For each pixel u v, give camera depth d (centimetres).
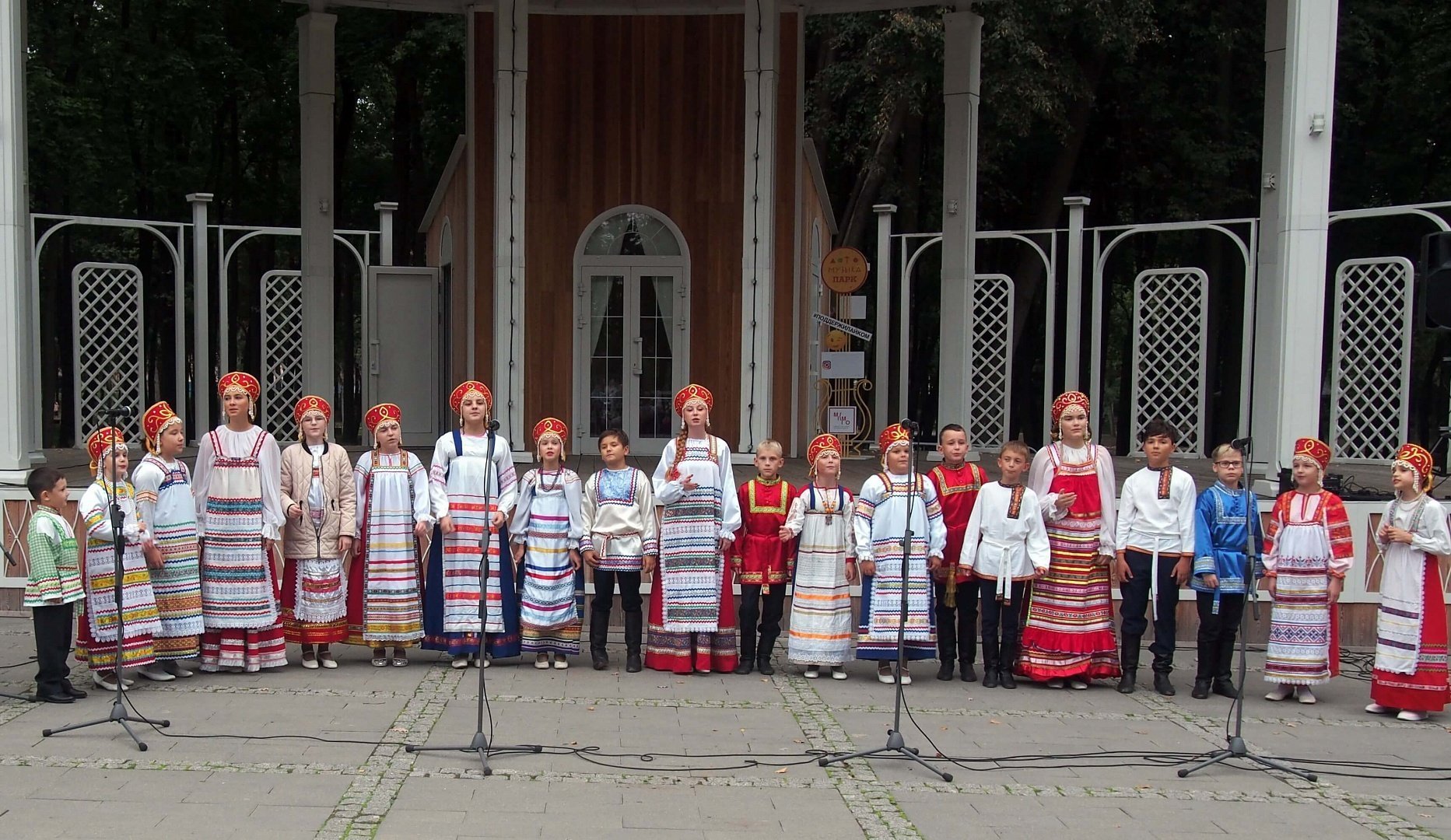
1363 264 1403
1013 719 714
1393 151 2258
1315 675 764
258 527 774
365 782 562
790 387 1431
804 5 1401
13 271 920
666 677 804
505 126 1258
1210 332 2133
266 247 2464
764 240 1258
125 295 1669
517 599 811
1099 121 2312
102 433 732
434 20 2188
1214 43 2156
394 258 2422
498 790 556
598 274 1418
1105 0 1903
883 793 568
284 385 1841
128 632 723
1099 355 1644
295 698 717
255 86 2278
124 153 2128
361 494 800
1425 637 730
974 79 1369
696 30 1406
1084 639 788
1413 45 2138
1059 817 540
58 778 559
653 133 1412
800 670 837
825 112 2109
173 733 635
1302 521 771
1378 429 1420
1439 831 534
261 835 491
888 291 1773
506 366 1274
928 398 2438
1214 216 2195
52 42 2027
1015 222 2420
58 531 695
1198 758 632
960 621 816
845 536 805
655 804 543
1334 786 597
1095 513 792
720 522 811
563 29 1405
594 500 812
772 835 509
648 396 1426
